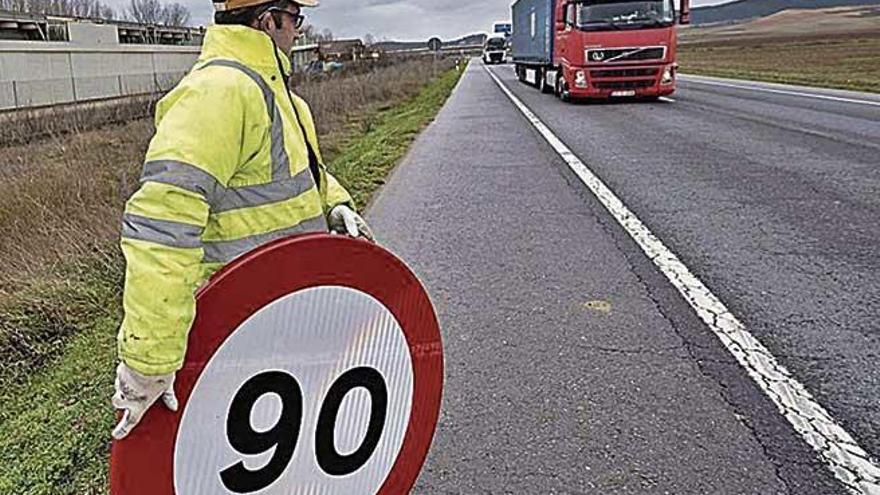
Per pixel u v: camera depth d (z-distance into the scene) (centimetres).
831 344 393
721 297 471
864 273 510
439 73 4712
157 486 154
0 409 417
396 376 188
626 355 389
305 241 163
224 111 155
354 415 182
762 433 309
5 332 502
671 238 618
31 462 320
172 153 148
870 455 292
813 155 1014
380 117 1970
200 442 158
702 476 282
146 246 143
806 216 676
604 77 1980
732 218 679
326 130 1611
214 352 155
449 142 1347
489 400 345
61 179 876
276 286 161
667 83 1967
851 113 1514
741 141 1174
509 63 7488
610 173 945
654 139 1245
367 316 178
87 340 501
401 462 196
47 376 457
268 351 163
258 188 169
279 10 174
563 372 372
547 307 467
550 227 676
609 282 510
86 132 1733
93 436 334
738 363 375
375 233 679
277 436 169
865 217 664
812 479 278
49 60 3928
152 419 150
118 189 874
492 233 663
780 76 2869
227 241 168
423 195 854
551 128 1480
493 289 506
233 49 168
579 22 1970
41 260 624
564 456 298
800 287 485
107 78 4212
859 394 338
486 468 291
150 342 142
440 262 577
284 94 178
